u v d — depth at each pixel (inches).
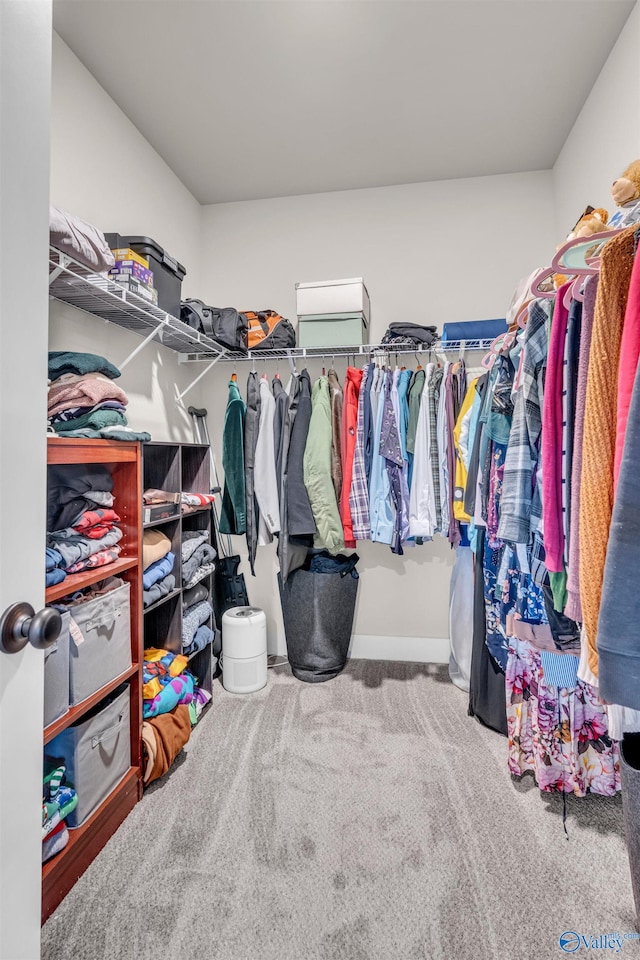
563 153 92.1
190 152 93.7
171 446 78.5
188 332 85.1
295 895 47.1
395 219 105.4
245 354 100.5
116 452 58.7
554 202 98.7
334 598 96.0
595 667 29.7
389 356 104.3
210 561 91.3
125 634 59.9
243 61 72.1
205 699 84.4
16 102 21.6
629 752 45.3
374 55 71.2
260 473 92.4
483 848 52.9
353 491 87.9
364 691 90.6
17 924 22.7
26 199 22.4
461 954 41.4
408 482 87.7
